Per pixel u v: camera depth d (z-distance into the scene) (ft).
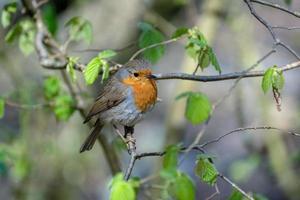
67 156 47.91
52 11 35.29
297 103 56.59
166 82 61.82
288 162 42.14
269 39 60.03
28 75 48.37
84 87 43.70
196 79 24.08
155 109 60.08
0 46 45.68
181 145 24.00
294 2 61.98
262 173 54.03
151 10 48.32
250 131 45.01
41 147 44.50
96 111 31.14
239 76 23.65
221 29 56.59
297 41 60.29
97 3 48.44
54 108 33.47
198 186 54.13
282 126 46.83
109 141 34.63
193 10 45.65
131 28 46.75
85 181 50.16
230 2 44.78
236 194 22.77
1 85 53.57
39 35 31.53
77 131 48.14
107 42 46.34
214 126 59.41
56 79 33.86
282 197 52.85
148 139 57.11
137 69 30.53
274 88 22.58
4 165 35.99
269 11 60.54
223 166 55.26
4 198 51.03
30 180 45.47
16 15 38.65
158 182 40.98
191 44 26.17
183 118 43.39
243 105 44.11
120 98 30.58
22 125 40.73
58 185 47.67
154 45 25.88
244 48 44.93
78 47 45.16
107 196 50.08
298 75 61.31
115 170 34.30
